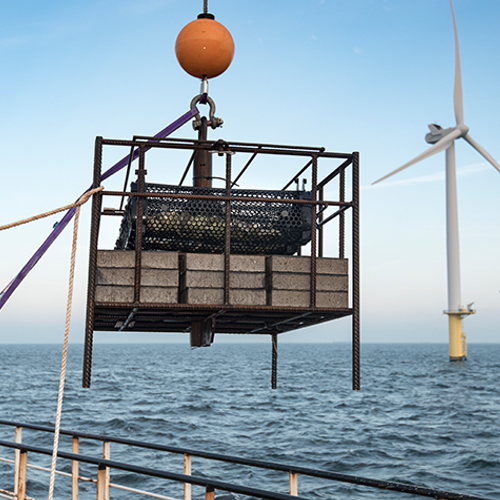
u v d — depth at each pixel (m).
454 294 152.12
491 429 36.59
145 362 149.12
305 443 30.70
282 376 89.62
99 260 8.75
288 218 9.91
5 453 25.19
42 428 7.41
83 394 56.88
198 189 9.66
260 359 174.12
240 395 56.78
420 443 31.52
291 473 5.21
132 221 9.40
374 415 43.06
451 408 48.34
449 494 4.18
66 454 6.27
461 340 150.75
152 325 12.49
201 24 9.78
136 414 41.06
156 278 8.88
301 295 9.23
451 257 136.25
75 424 36.22
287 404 49.09
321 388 66.69
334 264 9.38
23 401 49.94
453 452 29.03
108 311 9.42
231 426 36.25
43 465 23.98
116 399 51.97
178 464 24.66
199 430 34.44
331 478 4.80
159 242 10.03
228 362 151.12
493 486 22.56
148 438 31.67
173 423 36.94
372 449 29.50
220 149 9.15
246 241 10.12
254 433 33.69
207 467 24.30
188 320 11.38
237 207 9.82
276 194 9.95
